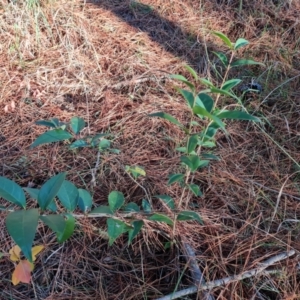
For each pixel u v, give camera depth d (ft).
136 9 10.53
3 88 7.93
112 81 8.39
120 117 7.61
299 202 6.18
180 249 5.39
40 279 5.22
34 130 7.16
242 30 10.28
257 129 7.50
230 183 6.39
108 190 6.17
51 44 9.07
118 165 6.52
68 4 9.95
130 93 8.05
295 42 9.70
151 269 5.31
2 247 5.40
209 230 5.63
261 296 4.99
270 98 8.20
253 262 5.16
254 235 5.50
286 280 5.07
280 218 5.90
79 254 5.41
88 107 7.77
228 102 8.09
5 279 5.16
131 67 8.67
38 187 6.30
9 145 6.92
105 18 10.03
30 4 9.17
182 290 4.86
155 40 9.74
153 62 9.04
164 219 4.16
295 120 7.74
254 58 9.33
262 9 10.70
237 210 6.03
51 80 8.29
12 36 8.84
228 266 5.26
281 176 6.63
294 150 7.15
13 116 7.45
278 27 10.19
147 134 7.21
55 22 9.35
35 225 2.40
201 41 9.78
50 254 5.40
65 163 6.56
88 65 8.70
